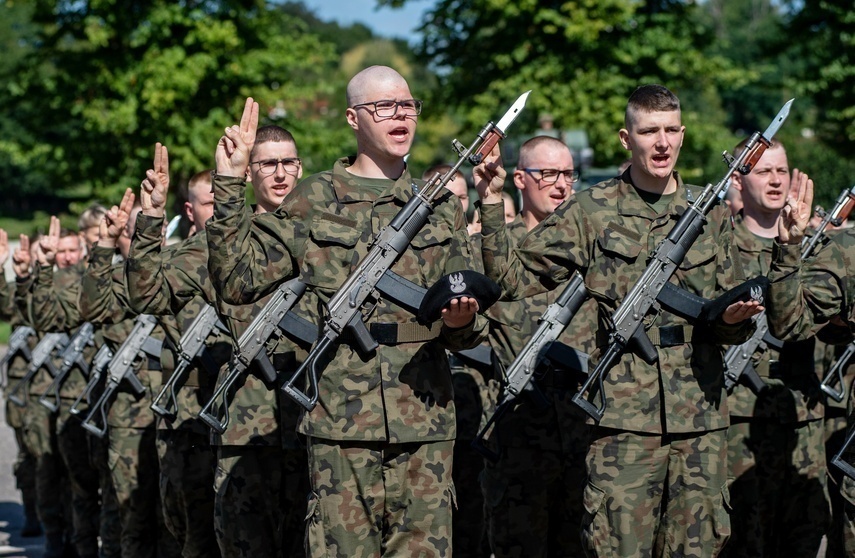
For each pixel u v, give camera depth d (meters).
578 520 8.42
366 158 6.82
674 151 7.12
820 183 41.03
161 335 9.85
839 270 7.36
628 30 29.83
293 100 32.16
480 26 29.91
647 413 6.99
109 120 28.75
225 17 29.88
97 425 10.87
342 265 6.65
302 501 8.13
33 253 11.42
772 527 8.80
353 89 6.78
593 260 7.22
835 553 8.48
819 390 8.65
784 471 8.64
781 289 7.07
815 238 8.38
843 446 7.70
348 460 6.56
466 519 9.31
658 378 7.03
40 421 12.26
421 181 6.96
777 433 8.55
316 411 6.62
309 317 7.86
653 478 7.02
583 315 8.49
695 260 7.14
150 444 9.87
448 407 6.72
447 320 6.40
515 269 7.15
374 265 6.58
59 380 11.50
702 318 6.98
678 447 7.03
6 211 81.69
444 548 6.63
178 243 8.35
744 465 8.55
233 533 8.00
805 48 28.67
